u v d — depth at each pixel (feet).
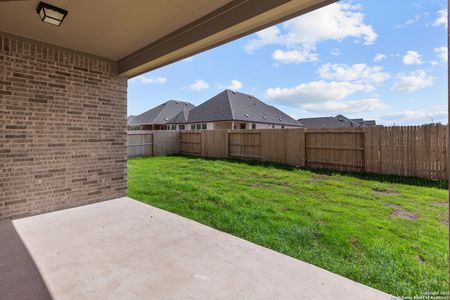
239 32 9.70
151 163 33.99
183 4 9.25
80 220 12.09
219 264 8.15
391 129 23.21
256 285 7.03
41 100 12.85
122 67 15.47
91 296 6.52
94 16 10.12
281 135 32.07
